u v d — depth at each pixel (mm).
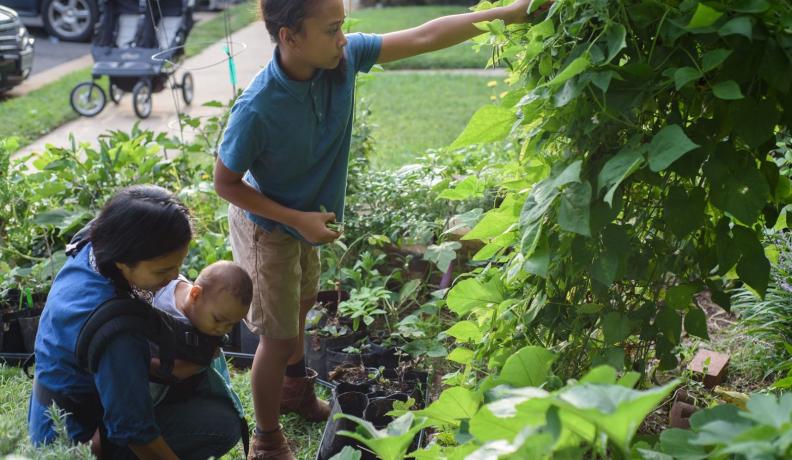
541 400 1466
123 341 2225
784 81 1980
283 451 2881
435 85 9727
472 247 3984
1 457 1965
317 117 2502
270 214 2529
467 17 2623
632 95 2064
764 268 2221
